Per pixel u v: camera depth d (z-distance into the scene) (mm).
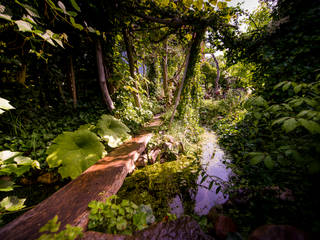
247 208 1242
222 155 2971
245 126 3080
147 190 1952
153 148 3203
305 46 1848
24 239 923
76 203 1265
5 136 2020
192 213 1493
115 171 1801
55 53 2848
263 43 2381
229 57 2938
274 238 699
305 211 799
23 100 2404
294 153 771
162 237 980
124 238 970
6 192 1656
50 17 2332
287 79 1948
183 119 4648
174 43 5500
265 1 2537
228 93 8023
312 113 729
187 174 2346
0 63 2264
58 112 2895
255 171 1493
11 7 1650
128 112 4027
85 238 955
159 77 9219
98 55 3152
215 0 2334
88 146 2102
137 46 4914
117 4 2758
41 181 1879
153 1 2662
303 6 1963
